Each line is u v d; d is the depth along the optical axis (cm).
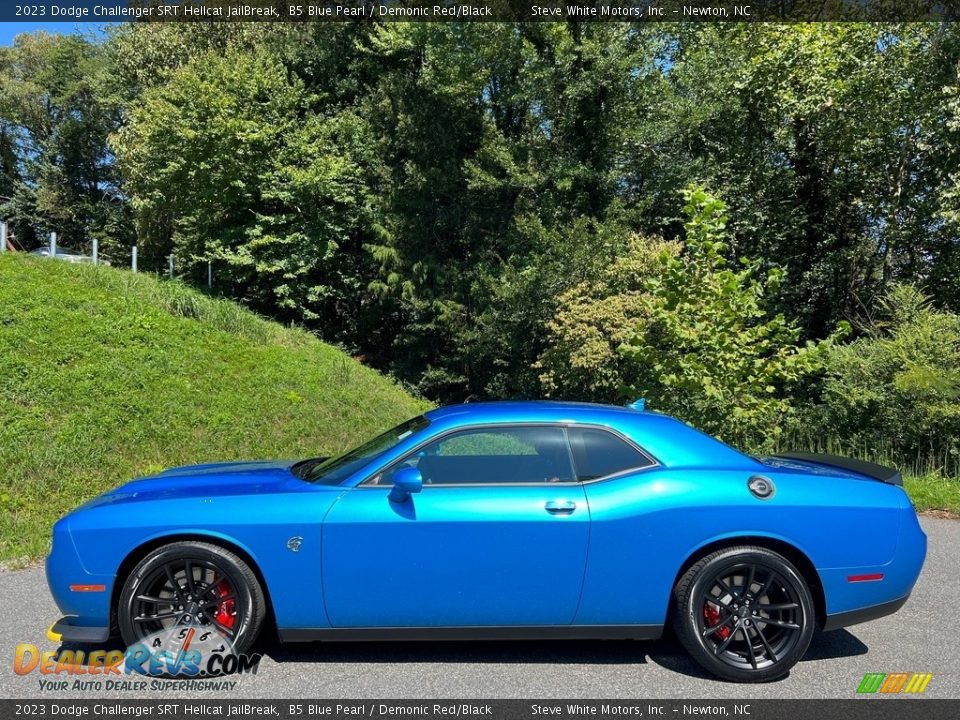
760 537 386
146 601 382
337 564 378
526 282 1886
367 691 361
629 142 2020
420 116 2230
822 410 1228
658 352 914
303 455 1052
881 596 396
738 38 1869
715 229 892
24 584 541
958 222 1573
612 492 389
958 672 391
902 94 1599
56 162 3934
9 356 988
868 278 1966
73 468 816
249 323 1531
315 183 1989
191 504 391
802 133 1908
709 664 376
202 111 1961
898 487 419
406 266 2208
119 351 1132
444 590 378
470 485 392
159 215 2198
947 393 1053
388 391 1529
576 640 434
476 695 358
